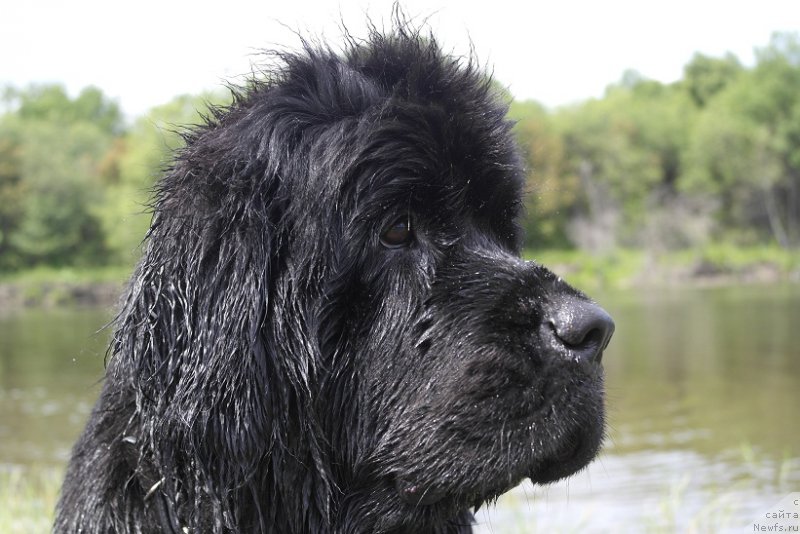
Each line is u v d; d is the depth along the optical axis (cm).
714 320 681
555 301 95
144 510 95
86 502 97
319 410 96
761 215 1438
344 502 97
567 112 1484
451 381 94
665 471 249
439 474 94
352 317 96
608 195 1420
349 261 96
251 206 95
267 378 94
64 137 1736
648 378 438
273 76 103
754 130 1465
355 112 98
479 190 100
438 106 99
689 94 1934
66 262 1510
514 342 94
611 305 855
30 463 293
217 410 93
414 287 96
